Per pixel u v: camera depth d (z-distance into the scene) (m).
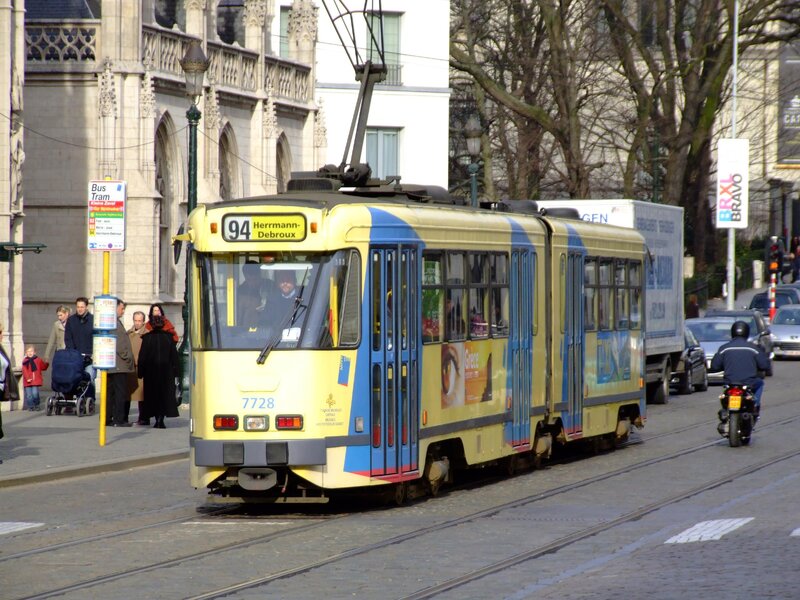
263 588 13.65
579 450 27.98
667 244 40.62
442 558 15.33
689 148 67.31
